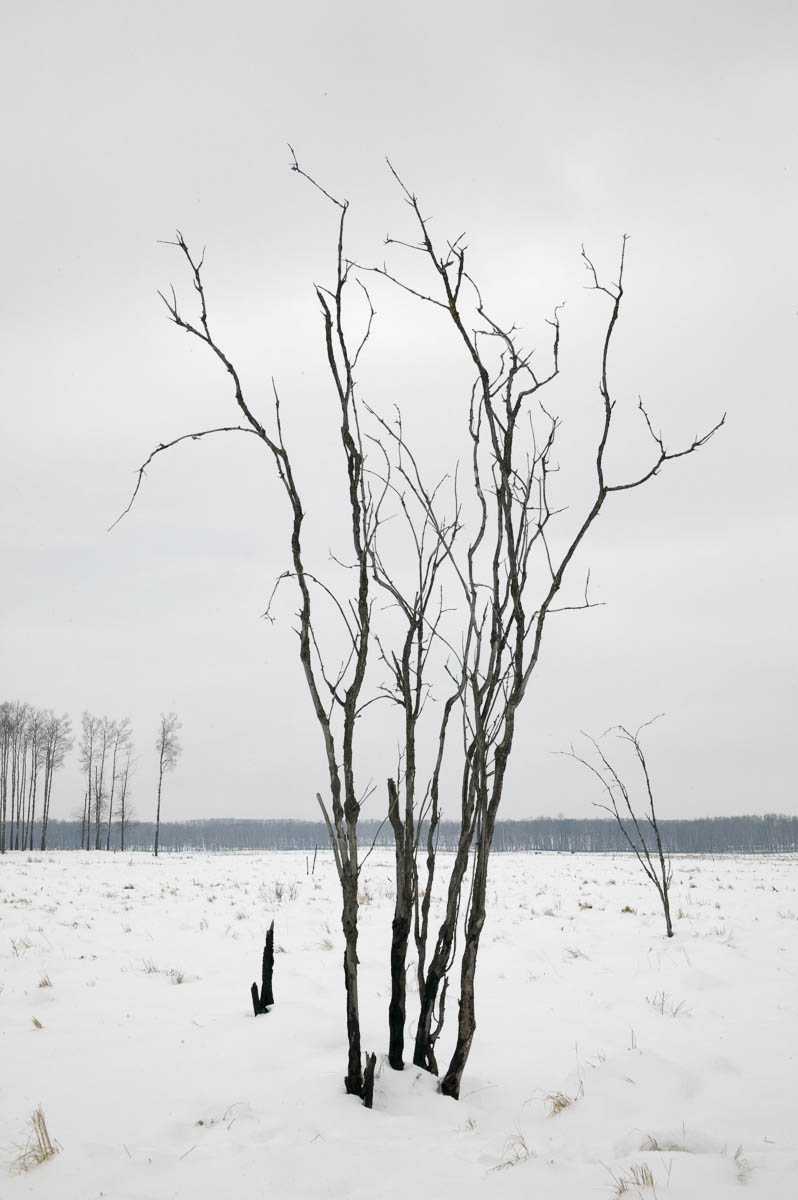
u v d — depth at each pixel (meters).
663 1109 3.85
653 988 6.92
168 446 3.47
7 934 10.57
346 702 3.87
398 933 4.10
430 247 3.68
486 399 4.02
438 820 4.26
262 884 18.84
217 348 3.66
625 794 10.17
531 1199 2.78
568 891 16.00
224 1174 2.96
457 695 4.23
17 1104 3.86
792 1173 3.03
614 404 3.86
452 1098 3.81
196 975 7.66
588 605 4.02
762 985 6.98
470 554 4.14
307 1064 4.35
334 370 3.92
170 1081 4.16
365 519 4.02
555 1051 5.01
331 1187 2.86
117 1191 2.83
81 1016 5.91
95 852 52.66
